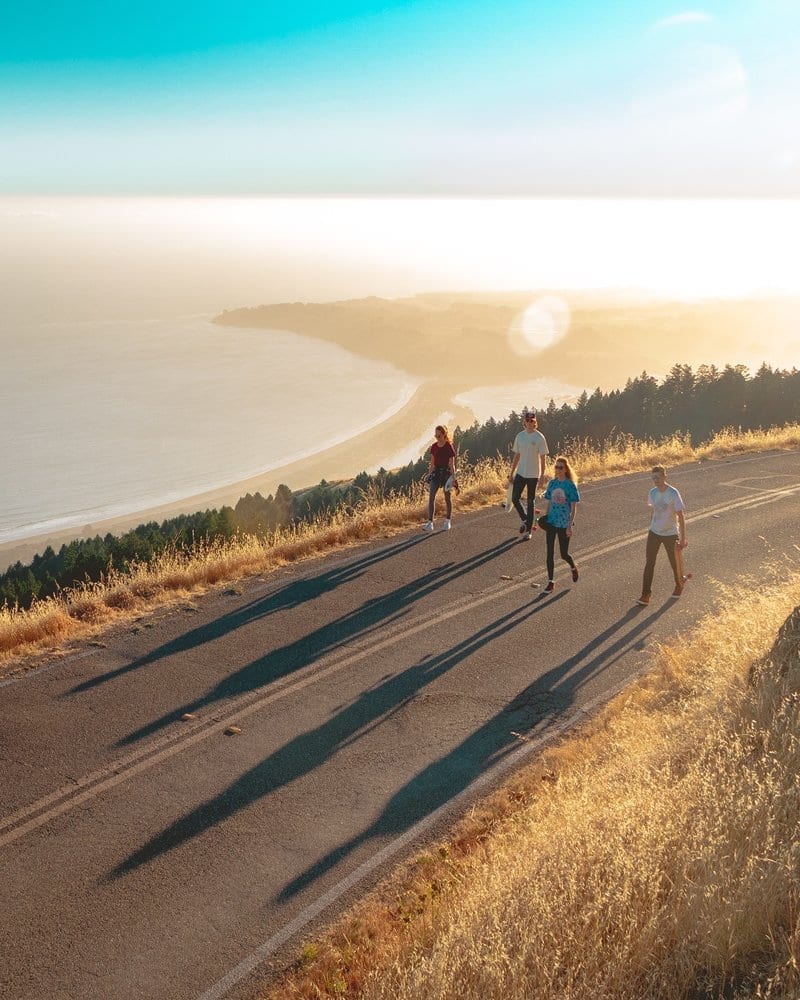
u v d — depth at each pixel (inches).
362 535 582.2
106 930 211.2
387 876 232.4
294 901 222.4
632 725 299.1
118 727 315.3
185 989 193.0
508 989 166.2
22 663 373.7
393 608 440.8
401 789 275.9
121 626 418.9
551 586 463.5
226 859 239.5
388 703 335.9
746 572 494.3
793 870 181.9
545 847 216.7
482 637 402.6
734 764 225.1
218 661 375.6
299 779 281.3
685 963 167.0
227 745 303.3
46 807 263.9
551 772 280.1
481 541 564.4
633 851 200.1
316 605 446.0
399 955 196.5
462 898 209.3
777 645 285.6
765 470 799.7
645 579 441.4
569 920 182.9
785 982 155.9
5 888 226.7
